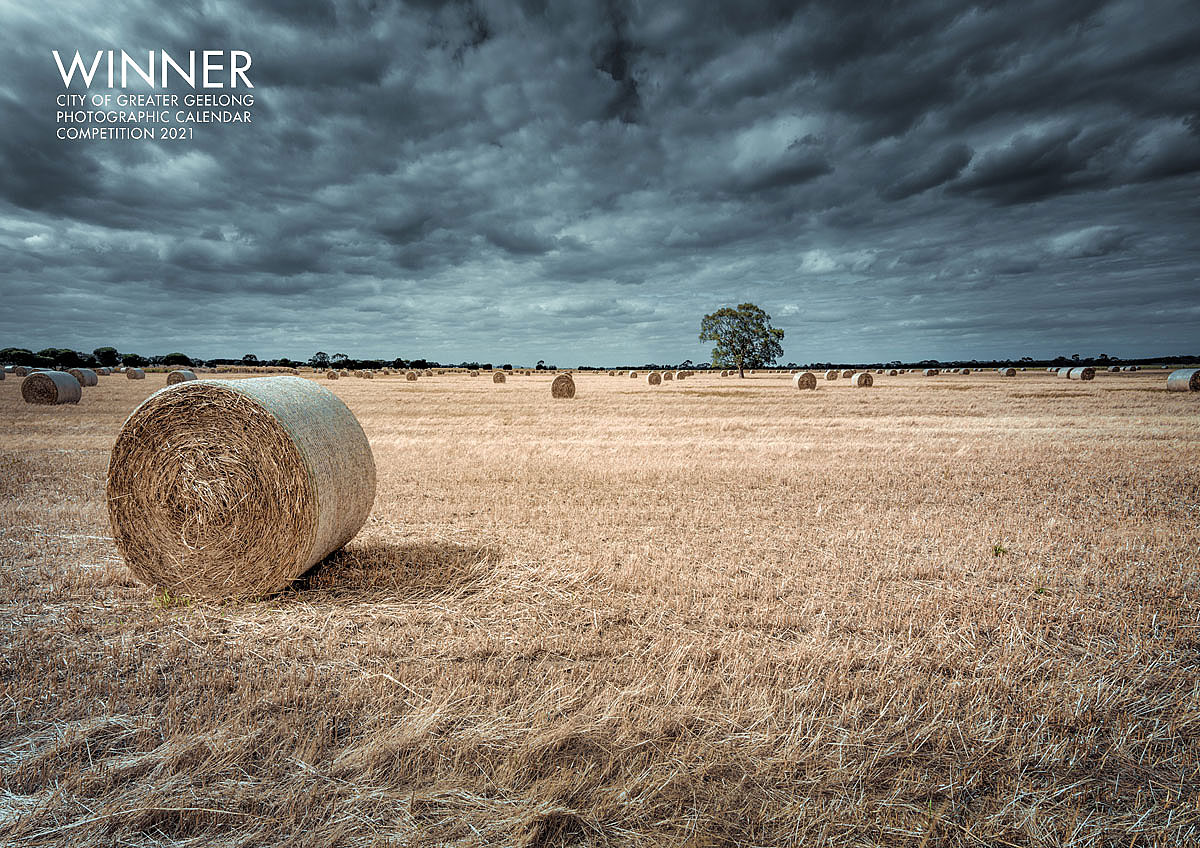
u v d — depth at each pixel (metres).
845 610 5.17
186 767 3.17
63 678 4.07
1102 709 3.68
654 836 2.73
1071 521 7.99
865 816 2.85
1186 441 15.08
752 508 8.77
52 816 2.83
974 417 21.44
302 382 7.17
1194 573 5.98
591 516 8.32
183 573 5.93
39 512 8.24
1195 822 2.85
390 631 4.84
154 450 5.98
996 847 2.71
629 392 38.78
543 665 4.22
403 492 9.84
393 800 2.94
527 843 2.66
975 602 5.32
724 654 4.33
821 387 44.25
